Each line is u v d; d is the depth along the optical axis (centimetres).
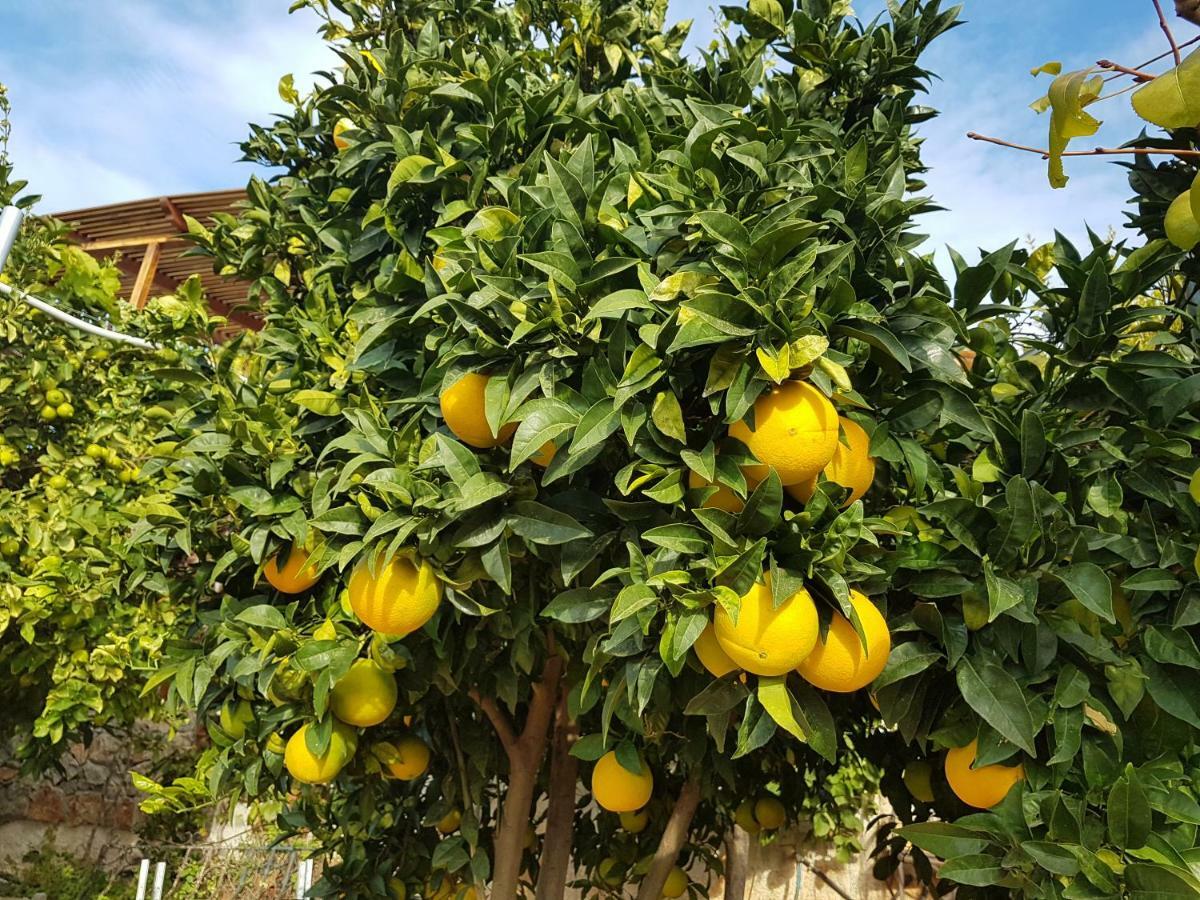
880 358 184
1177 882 146
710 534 160
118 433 522
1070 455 217
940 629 177
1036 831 173
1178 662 175
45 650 471
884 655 168
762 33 294
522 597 221
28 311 510
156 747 750
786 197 192
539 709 304
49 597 438
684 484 170
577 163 199
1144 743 186
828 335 170
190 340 330
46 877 657
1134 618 188
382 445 197
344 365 251
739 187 197
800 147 224
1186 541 188
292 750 228
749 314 157
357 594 191
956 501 178
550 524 179
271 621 231
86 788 732
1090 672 182
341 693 227
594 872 401
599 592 182
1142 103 94
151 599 283
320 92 302
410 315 223
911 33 283
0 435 513
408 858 346
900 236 222
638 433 167
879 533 193
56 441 536
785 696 162
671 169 196
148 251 879
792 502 180
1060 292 229
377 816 346
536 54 311
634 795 257
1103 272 215
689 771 310
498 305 177
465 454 179
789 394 160
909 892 634
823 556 158
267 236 318
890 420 191
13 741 679
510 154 249
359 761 265
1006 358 248
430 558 191
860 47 278
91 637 470
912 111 290
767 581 158
